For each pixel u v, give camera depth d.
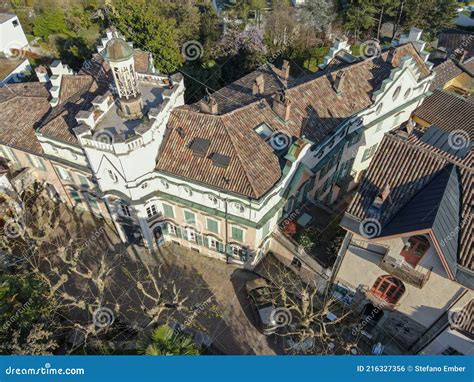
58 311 35.09
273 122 34.53
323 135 35.78
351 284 32.28
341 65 42.78
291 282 36.09
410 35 45.06
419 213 24.92
